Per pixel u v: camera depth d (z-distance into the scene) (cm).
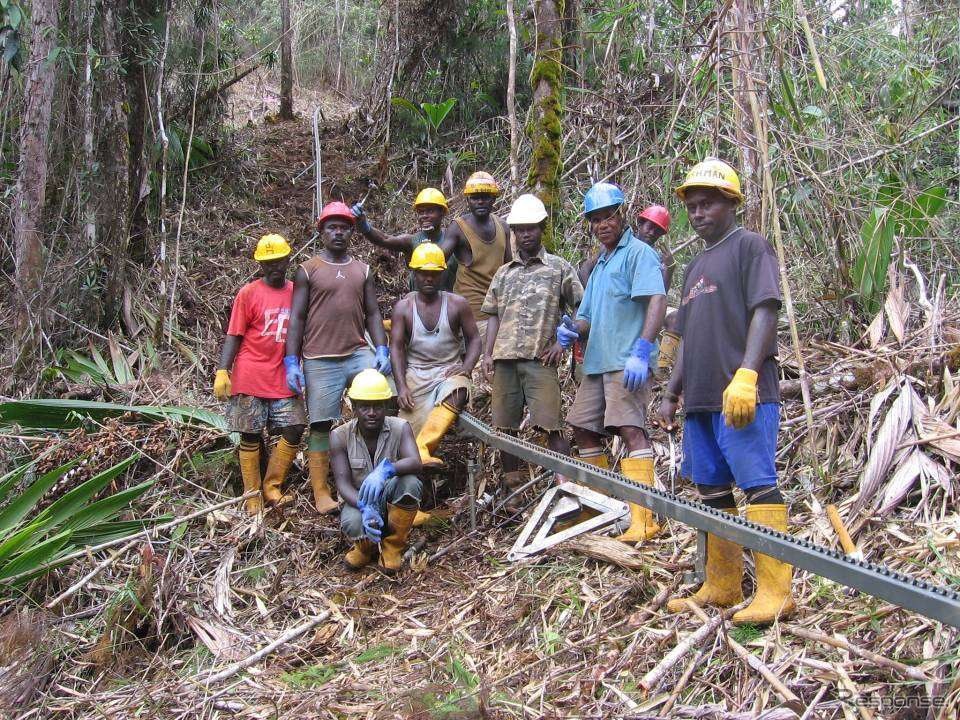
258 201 837
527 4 812
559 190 641
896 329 493
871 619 311
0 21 642
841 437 450
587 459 448
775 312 320
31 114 594
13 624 393
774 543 300
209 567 461
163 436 542
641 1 688
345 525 442
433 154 894
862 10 707
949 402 422
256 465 518
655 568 378
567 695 315
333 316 504
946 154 674
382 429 444
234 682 366
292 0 1203
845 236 556
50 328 620
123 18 659
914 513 380
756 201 492
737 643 311
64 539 432
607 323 432
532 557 429
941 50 672
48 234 645
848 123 599
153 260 707
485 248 529
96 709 357
